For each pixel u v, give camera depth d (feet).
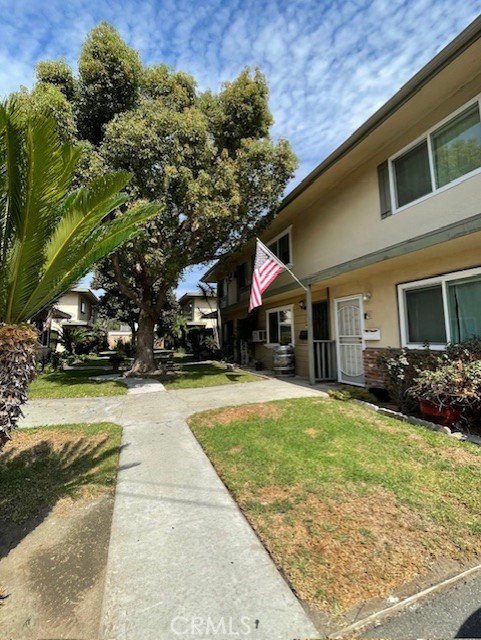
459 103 19.01
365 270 25.21
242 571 7.79
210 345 69.10
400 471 12.26
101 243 11.32
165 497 11.23
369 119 21.98
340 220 29.78
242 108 35.81
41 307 10.68
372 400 22.79
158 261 33.14
